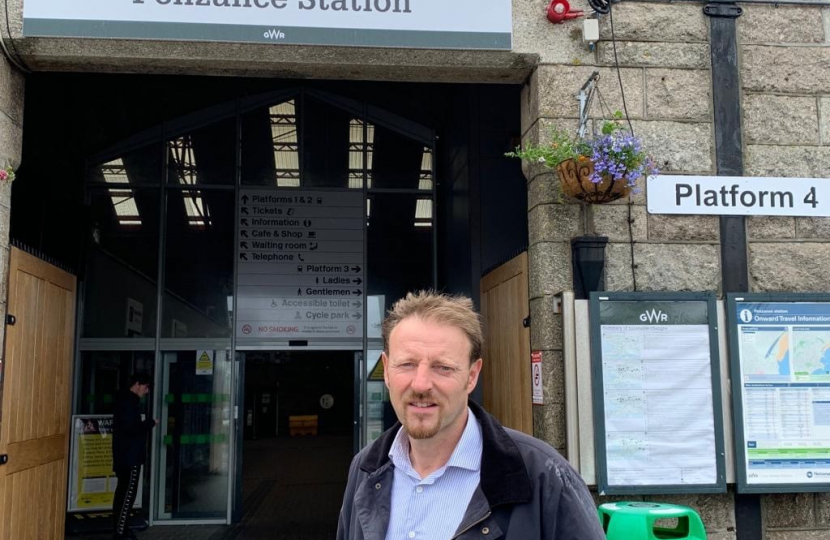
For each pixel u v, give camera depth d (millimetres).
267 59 5074
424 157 10148
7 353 5047
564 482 2109
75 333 9367
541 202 5109
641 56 5281
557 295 5027
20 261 5273
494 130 8602
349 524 2379
